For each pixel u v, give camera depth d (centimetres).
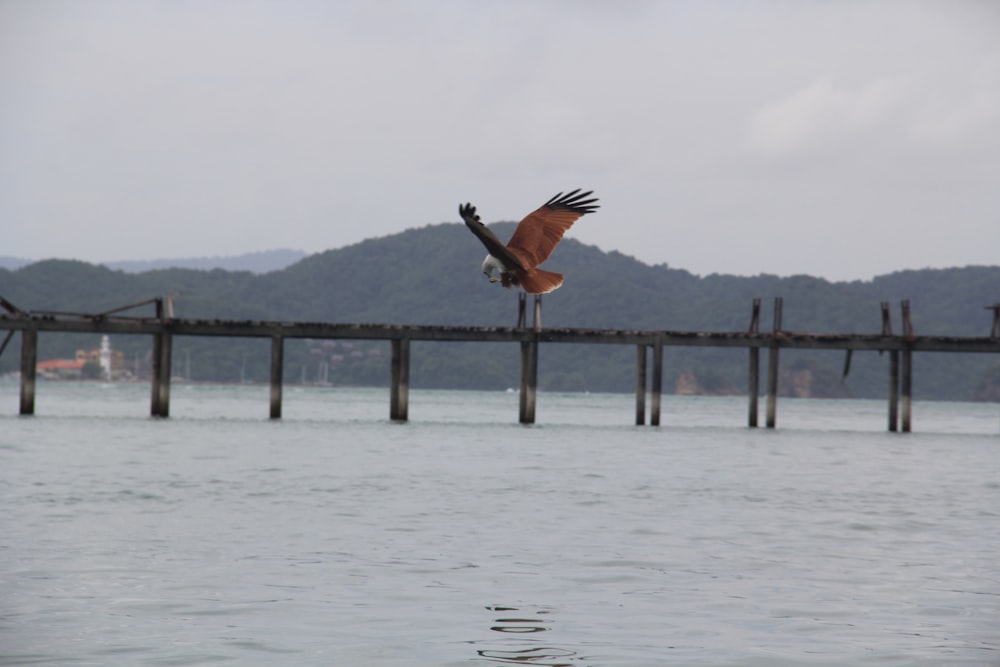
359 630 1460
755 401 6600
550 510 2666
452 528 2333
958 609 1619
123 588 1688
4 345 5653
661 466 4034
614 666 1310
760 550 2111
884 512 2744
